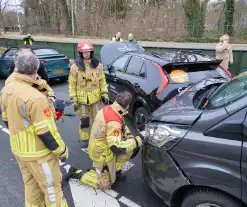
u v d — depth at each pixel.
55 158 2.21
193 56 4.40
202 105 2.44
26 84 2.00
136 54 4.80
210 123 2.03
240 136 1.87
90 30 31.47
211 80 3.52
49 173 2.15
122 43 7.95
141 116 4.38
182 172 2.16
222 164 1.94
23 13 41.59
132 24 27.45
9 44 17.59
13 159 3.75
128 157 2.94
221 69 4.39
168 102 2.88
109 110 2.69
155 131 2.41
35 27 37.41
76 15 33.00
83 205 2.76
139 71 4.50
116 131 2.63
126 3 30.33
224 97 2.32
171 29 24.94
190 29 23.75
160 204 2.76
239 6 22.23
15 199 2.88
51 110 2.08
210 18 23.94
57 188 2.27
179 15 25.11
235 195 1.92
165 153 2.28
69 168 3.38
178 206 2.41
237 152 1.87
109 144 2.63
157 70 4.04
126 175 3.30
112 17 30.23
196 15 23.42
